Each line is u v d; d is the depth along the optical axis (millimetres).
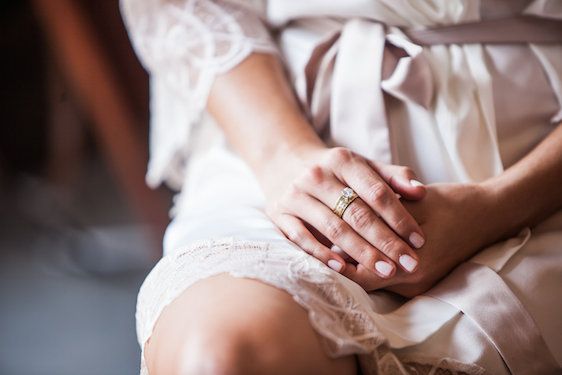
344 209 617
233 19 796
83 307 1447
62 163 1812
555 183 666
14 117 1918
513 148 718
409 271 597
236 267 558
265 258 572
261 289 537
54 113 1751
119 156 1341
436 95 706
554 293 617
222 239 608
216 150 850
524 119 716
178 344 516
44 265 1635
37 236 1749
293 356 510
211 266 569
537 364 586
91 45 1248
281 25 803
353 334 545
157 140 918
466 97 705
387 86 695
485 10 719
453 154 694
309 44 771
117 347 1289
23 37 1831
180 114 872
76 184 1857
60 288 1535
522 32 719
